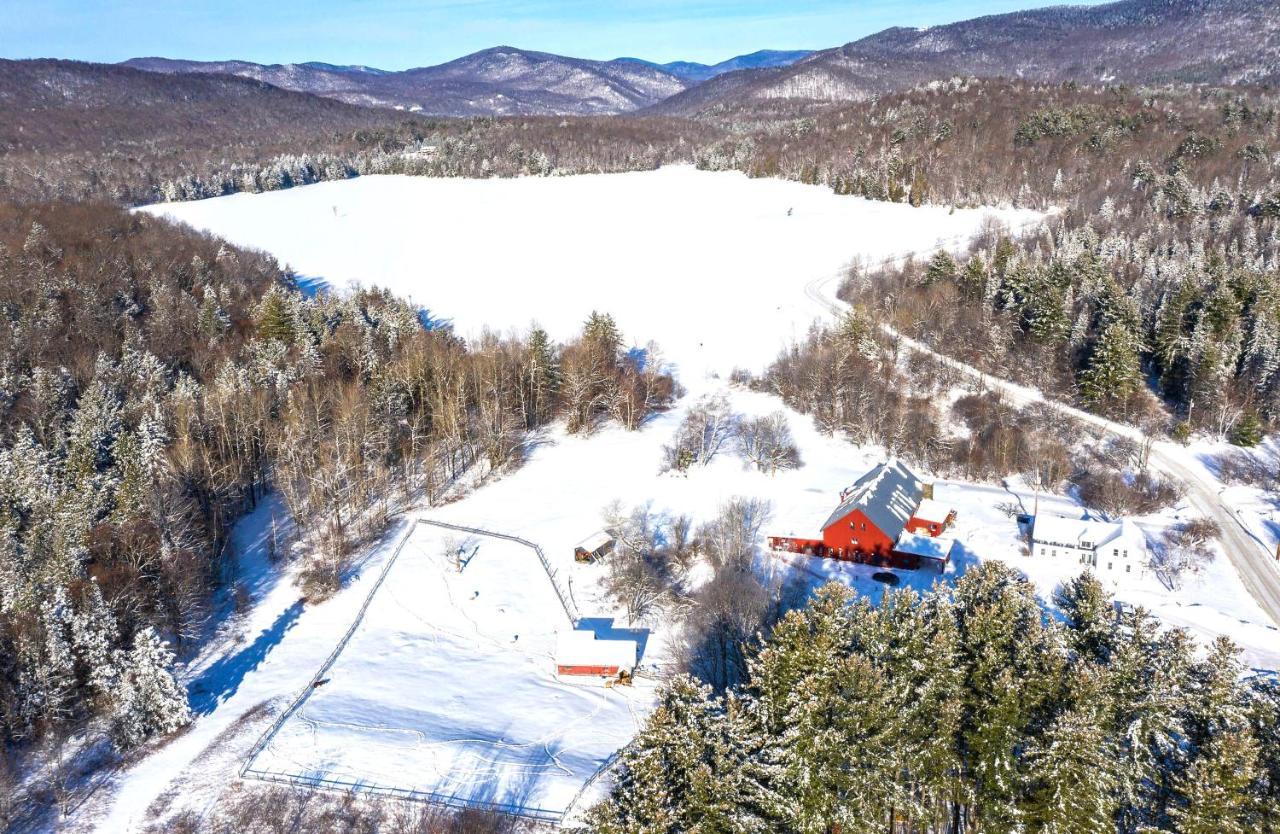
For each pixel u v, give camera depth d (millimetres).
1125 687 45000
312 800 53344
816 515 90125
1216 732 41969
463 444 108688
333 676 67875
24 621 61469
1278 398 107000
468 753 57625
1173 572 79875
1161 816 41750
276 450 98938
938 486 100750
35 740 58812
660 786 38500
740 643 64938
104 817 52969
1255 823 38906
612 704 64000
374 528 91625
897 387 119562
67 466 80812
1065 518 85812
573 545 87062
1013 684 43844
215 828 51344
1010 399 117375
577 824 49500
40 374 93500
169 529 76312
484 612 76938
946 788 44531
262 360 110062
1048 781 41125
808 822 41438
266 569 84562
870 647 47875
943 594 54562
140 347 110688
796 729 42094
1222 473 99688
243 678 68375
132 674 60938
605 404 119062
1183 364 114250
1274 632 69312
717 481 101125
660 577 80562
